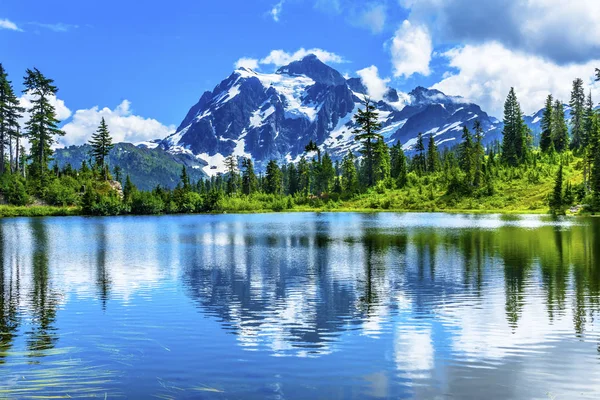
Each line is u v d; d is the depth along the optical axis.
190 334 16.16
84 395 10.85
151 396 10.81
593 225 70.06
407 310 19.42
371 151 160.50
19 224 86.50
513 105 170.75
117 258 36.97
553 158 155.62
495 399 10.78
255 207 155.00
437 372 12.47
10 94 133.75
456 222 79.75
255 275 28.31
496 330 16.41
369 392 11.16
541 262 32.12
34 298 22.25
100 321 17.97
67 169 151.88
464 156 159.88
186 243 49.38
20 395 10.79
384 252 39.00
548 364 13.04
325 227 72.19
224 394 10.99
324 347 14.63
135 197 136.88
